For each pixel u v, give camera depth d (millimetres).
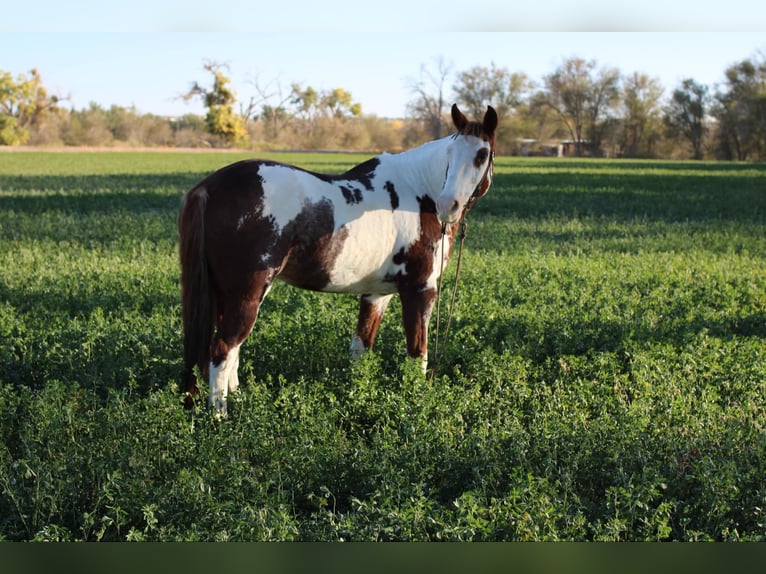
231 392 5797
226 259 5617
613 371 6906
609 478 4984
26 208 21312
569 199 27109
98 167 46531
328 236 5840
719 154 95062
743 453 5156
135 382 6105
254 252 5613
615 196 28641
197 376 5660
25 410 5520
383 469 4738
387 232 6109
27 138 98000
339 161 60312
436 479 5000
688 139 99125
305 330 7574
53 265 11680
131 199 24141
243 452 5000
